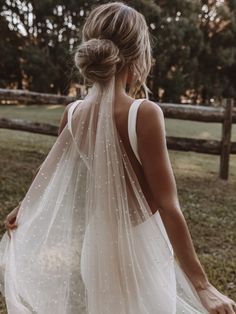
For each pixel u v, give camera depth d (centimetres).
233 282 287
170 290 121
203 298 112
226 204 492
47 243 125
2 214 401
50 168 130
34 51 2178
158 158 115
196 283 113
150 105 116
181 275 127
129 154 119
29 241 127
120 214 119
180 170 659
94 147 122
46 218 127
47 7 2141
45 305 121
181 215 114
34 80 2252
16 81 2422
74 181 126
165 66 2184
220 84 2519
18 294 122
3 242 138
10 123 690
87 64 119
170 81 2248
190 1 2094
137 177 121
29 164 628
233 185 590
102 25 120
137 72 122
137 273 119
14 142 782
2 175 551
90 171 123
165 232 123
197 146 622
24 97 706
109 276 118
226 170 618
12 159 651
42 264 124
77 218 125
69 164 127
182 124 1152
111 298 117
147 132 114
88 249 121
